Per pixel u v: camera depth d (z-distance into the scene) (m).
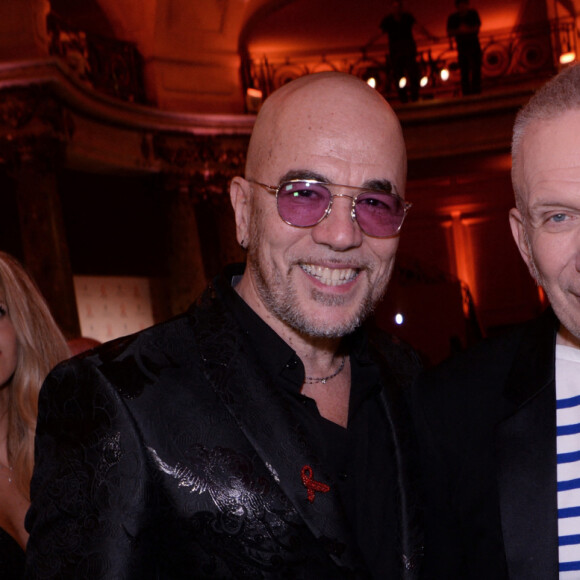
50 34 10.10
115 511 1.44
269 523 1.50
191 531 1.48
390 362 2.06
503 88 12.95
